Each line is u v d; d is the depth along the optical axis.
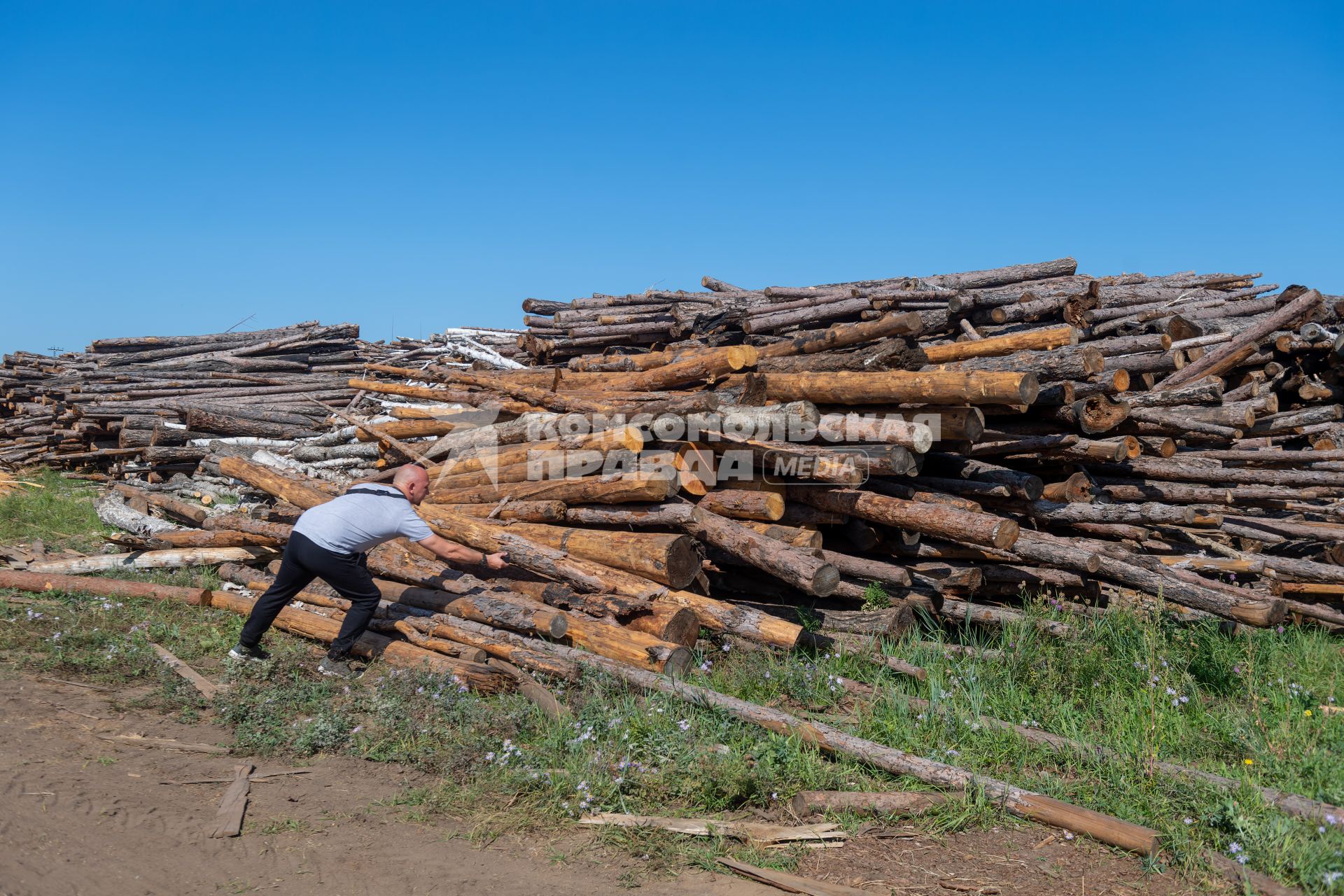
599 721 4.80
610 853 3.76
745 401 6.95
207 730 4.98
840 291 11.77
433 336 18.72
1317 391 9.48
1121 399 6.96
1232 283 11.84
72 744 4.56
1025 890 3.49
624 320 13.35
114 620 6.80
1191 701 5.39
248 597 7.43
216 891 3.34
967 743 4.78
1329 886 3.39
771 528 6.54
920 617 6.51
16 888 3.15
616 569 6.25
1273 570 7.32
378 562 6.97
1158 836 3.75
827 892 3.42
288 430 13.45
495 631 5.91
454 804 4.14
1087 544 6.66
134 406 14.14
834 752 4.59
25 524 10.38
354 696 5.36
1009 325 10.54
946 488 7.02
